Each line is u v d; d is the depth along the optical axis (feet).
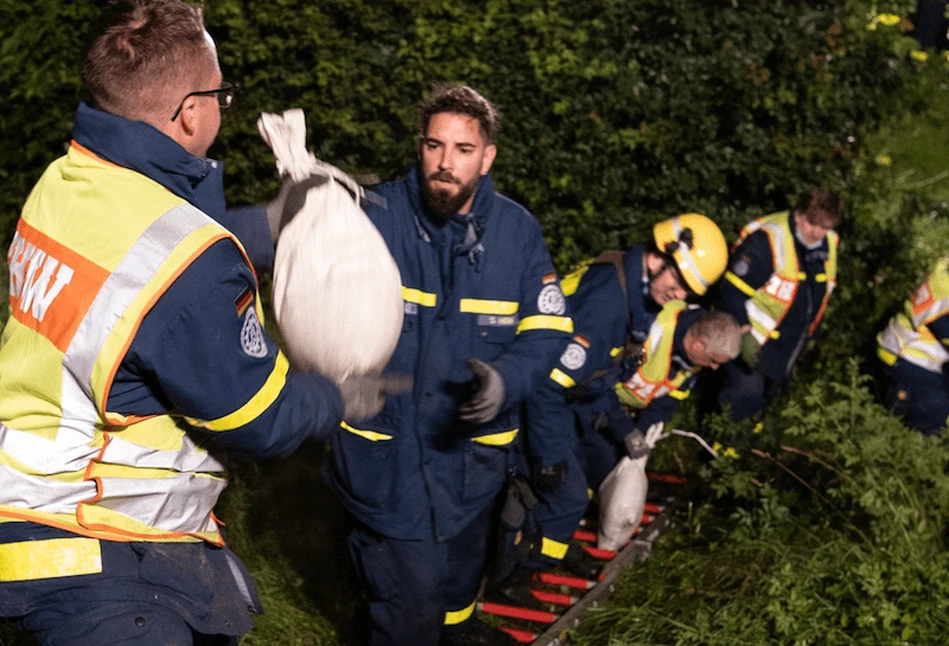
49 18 20.83
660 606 15.35
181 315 7.08
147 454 7.64
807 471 18.37
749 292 18.66
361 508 11.87
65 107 21.52
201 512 8.12
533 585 15.92
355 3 20.12
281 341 8.74
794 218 18.83
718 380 19.79
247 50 20.20
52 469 7.43
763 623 14.17
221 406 7.27
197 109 7.70
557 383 13.60
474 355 11.85
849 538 16.58
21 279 7.70
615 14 20.16
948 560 15.23
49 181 7.80
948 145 28.48
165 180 7.55
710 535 17.42
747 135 20.58
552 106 20.29
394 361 11.66
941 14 29.37
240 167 20.95
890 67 21.54
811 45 20.42
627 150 20.59
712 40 20.44
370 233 8.88
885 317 22.03
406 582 11.97
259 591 14.44
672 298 15.94
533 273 12.14
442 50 20.18
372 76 20.35
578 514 14.85
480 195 11.72
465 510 12.10
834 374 22.06
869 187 22.33
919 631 13.58
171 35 7.48
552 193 20.62
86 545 7.55
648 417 16.87
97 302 7.12
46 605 7.53
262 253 9.02
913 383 20.65
